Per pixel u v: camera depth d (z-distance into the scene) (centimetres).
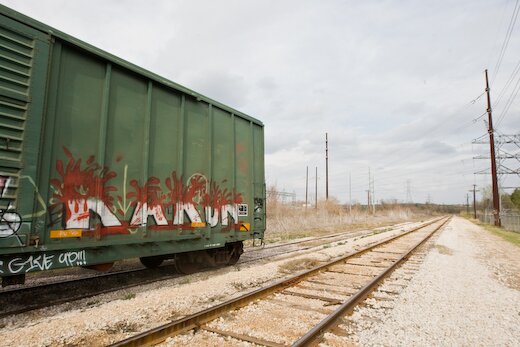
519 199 6869
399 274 920
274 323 516
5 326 499
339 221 3825
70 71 581
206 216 868
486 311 617
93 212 594
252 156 1095
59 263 544
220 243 920
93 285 771
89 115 605
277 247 1559
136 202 678
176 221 773
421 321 545
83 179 584
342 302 625
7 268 483
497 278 965
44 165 526
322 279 843
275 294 685
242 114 1057
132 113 690
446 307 628
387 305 630
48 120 538
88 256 587
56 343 436
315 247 1569
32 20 525
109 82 641
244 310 574
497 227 3891
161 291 699
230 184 980
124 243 643
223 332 470
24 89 507
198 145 866
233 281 785
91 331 475
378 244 1583
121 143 661
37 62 525
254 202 1086
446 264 1122
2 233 468
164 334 443
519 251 1678
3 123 478
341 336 475
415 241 1905
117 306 584
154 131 739
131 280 840
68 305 605
